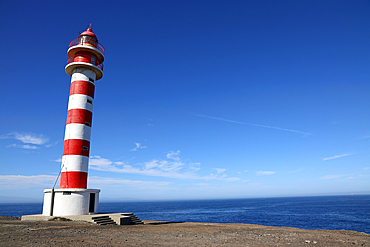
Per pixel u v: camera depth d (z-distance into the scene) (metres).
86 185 30.64
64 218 26.45
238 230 23.56
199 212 105.50
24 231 17.59
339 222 61.56
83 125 31.33
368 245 15.77
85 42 33.75
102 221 25.80
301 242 16.17
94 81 34.19
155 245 13.68
